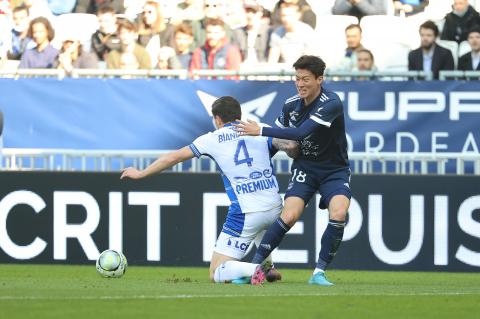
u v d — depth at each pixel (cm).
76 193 3994
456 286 3069
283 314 2070
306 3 5197
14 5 5372
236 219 2942
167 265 3969
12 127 4681
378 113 4584
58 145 4678
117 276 3172
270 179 2961
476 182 3872
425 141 4566
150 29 5162
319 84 2866
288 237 3922
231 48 5094
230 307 2181
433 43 4875
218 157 2933
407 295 2570
